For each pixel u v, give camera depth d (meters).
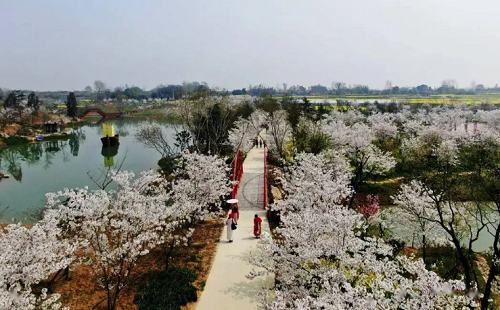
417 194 18.03
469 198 21.20
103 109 112.00
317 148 29.14
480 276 15.47
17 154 51.22
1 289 7.85
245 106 55.97
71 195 11.18
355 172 30.41
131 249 10.78
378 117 48.41
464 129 46.00
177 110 46.22
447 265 16.05
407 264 10.09
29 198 28.44
